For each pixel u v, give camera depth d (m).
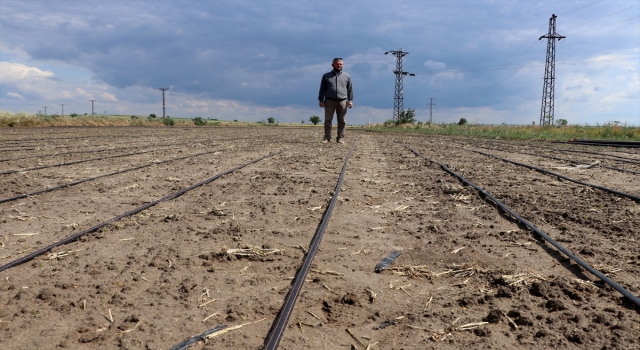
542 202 6.48
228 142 20.03
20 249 4.30
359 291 3.39
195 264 3.92
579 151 16.30
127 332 2.73
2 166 10.11
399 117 59.25
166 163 11.20
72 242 4.52
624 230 4.92
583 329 2.78
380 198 6.94
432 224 5.31
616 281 3.52
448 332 2.78
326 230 5.05
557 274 3.71
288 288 3.41
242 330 2.78
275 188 7.70
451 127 44.47
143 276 3.62
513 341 2.66
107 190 7.34
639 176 9.28
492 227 5.20
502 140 25.73
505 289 3.32
